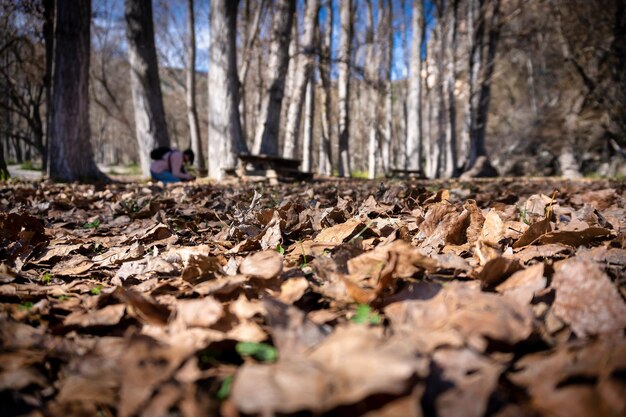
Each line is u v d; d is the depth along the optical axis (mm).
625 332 952
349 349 828
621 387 699
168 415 749
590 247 1830
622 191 6414
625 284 1325
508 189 6898
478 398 701
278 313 987
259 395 708
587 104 30031
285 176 11086
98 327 1167
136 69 14117
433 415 713
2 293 1489
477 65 26078
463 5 25844
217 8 12477
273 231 2318
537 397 751
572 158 29312
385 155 38969
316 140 52938
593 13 26984
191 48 23469
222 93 12617
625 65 27641
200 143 24234
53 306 1356
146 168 14375
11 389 849
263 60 26875
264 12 24469
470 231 2100
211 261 1624
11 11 12477
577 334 993
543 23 27906
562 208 2867
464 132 26375
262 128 14086
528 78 36031
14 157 56844
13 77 19625
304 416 705
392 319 1065
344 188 6949
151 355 870
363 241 2068
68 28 10570
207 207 4367
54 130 10812
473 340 886
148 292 1512
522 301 1158
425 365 720
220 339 997
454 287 1180
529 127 32719
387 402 709
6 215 2711
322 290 1320
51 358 998
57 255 2359
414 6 23609
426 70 30219
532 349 945
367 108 36219
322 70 26688
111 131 74875
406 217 2906
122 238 2939
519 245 1921
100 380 838
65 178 10781
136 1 13844
